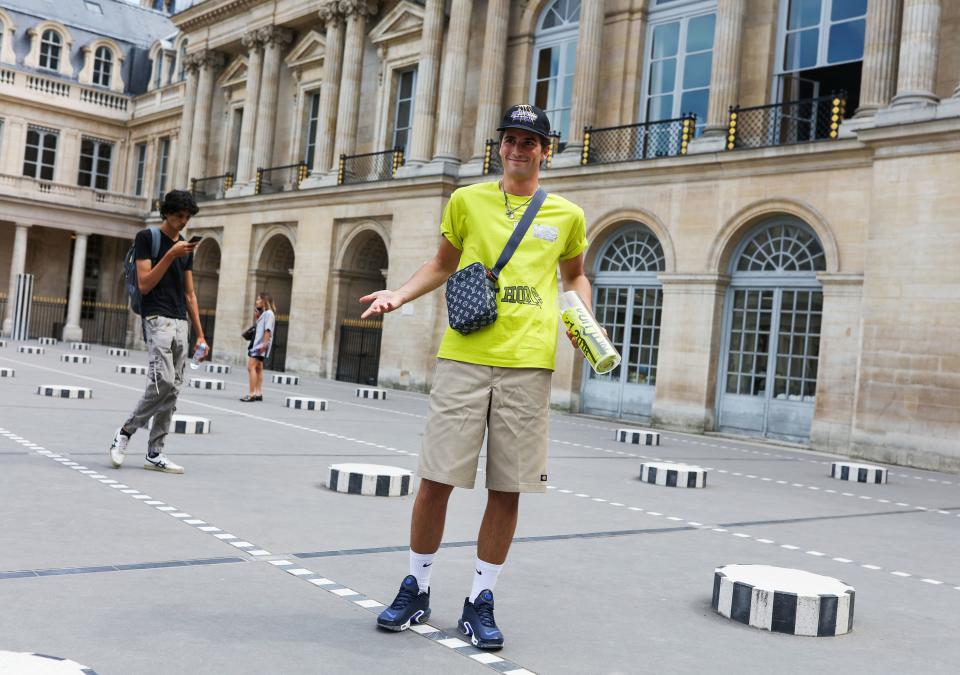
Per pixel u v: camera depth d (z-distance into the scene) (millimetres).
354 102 33781
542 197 4523
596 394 24547
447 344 4434
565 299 4484
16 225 47812
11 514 6406
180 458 9914
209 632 4250
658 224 22719
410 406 22234
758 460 15922
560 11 28000
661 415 22219
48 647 3865
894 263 17656
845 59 21188
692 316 21844
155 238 8477
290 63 38344
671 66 24844
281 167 36750
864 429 17828
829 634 5062
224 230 38906
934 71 17891
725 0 22125
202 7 42094
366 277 33531
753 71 22547
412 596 4555
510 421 4332
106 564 5309
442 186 28891
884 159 17969
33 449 9602
